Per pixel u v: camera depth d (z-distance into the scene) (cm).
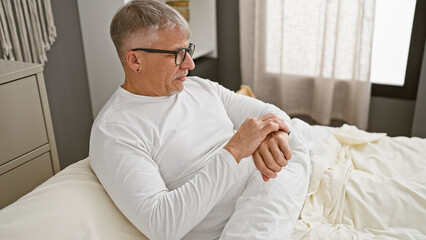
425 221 111
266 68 262
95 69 238
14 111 147
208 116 128
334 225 115
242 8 252
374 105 263
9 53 189
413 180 129
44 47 206
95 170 108
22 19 192
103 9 219
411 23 241
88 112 250
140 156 104
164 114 118
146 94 120
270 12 245
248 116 142
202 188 98
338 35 234
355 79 242
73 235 97
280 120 108
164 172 114
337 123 271
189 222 97
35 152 159
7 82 143
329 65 242
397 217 113
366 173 132
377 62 259
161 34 112
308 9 238
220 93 144
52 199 104
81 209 103
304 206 119
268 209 107
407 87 250
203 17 276
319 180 126
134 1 115
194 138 119
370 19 224
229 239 101
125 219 108
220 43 286
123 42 114
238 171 100
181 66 118
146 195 98
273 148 103
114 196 101
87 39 232
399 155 143
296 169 123
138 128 112
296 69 256
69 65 229
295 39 248
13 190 154
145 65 115
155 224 95
